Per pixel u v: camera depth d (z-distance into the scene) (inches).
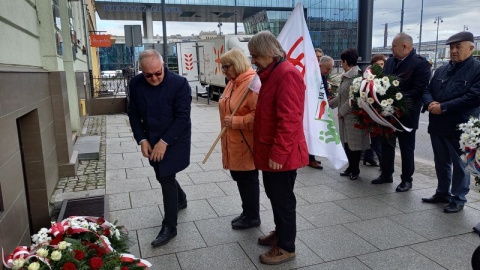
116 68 2039.9
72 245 83.0
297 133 113.7
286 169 114.0
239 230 147.1
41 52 201.5
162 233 137.6
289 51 188.2
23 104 133.1
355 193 187.2
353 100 185.6
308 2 1893.5
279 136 110.6
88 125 396.8
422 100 170.2
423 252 129.4
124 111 497.7
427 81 176.7
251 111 135.3
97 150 257.0
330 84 259.1
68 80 315.9
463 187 160.2
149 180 208.2
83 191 190.9
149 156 134.9
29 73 146.6
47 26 199.0
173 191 139.5
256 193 146.3
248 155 139.2
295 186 198.2
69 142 223.3
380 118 178.4
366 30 258.1
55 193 187.6
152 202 175.6
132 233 144.7
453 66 157.8
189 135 139.4
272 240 133.9
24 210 124.7
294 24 187.3
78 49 407.8
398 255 127.8
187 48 844.0
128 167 235.0
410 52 180.4
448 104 154.3
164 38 657.0
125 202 175.8
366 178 211.8
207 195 185.2
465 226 148.7
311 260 125.2
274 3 1921.8
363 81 176.4
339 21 1926.7
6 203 105.2
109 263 81.5
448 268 119.6
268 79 114.8
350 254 128.7
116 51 2032.5
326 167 236.2
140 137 137.0
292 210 122.3
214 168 231.8
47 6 196.4
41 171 159.3
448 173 168.1
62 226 91.6
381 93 171.2
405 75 179.8
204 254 129.6
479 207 167.5
